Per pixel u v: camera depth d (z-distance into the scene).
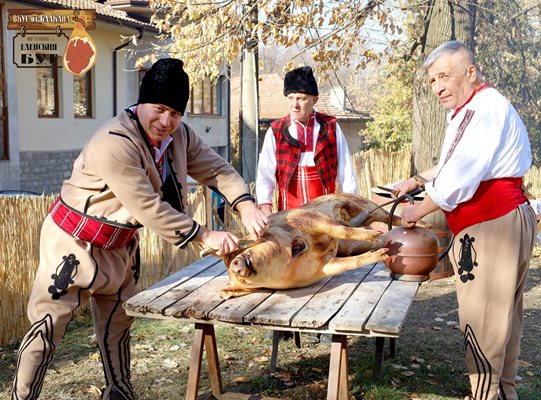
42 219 5.16
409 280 3.29
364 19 8.02
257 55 10.39
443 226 7.17
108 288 3.08
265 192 4.28
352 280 3.33
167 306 2.90
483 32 12.91
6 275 4.91
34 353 2.96
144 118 2.85
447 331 5.16
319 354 4.55
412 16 8.91
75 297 3.00
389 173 10.66
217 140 22.34
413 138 7.98
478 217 3.06
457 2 7.50
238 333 5.01
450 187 2.99
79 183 2.94
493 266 3.04
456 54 3.06
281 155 4.24
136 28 14.87
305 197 4.21
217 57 8.41
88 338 4.98
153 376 4.19
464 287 3.13
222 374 4.21
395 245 3.29
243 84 10.48
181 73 2.85
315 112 4.27
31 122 13.91
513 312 3.20
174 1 8.45
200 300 3.00
